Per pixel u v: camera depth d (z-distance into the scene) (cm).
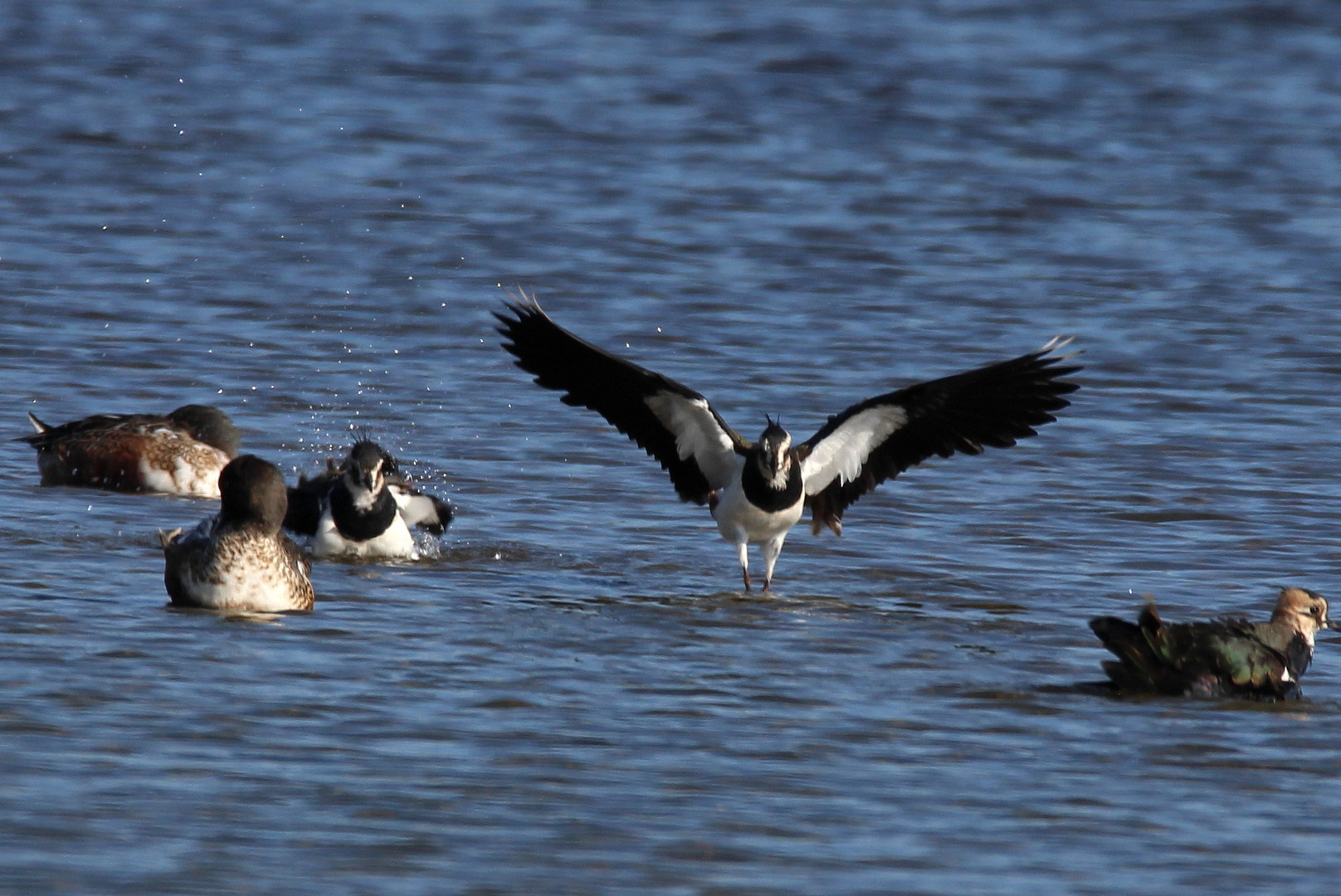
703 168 3391
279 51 4175
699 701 1152
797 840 931
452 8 4653
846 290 2639
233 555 1305
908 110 3834
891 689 1195
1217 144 3650
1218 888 891
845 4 4728
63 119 3525
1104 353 2331
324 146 3431
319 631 1277
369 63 4097
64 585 1365
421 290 2566
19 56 4012
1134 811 988
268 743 1038
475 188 3181
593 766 1025
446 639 1274
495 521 1648
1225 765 1064
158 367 2134
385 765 1012
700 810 966
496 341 2327
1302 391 2167
